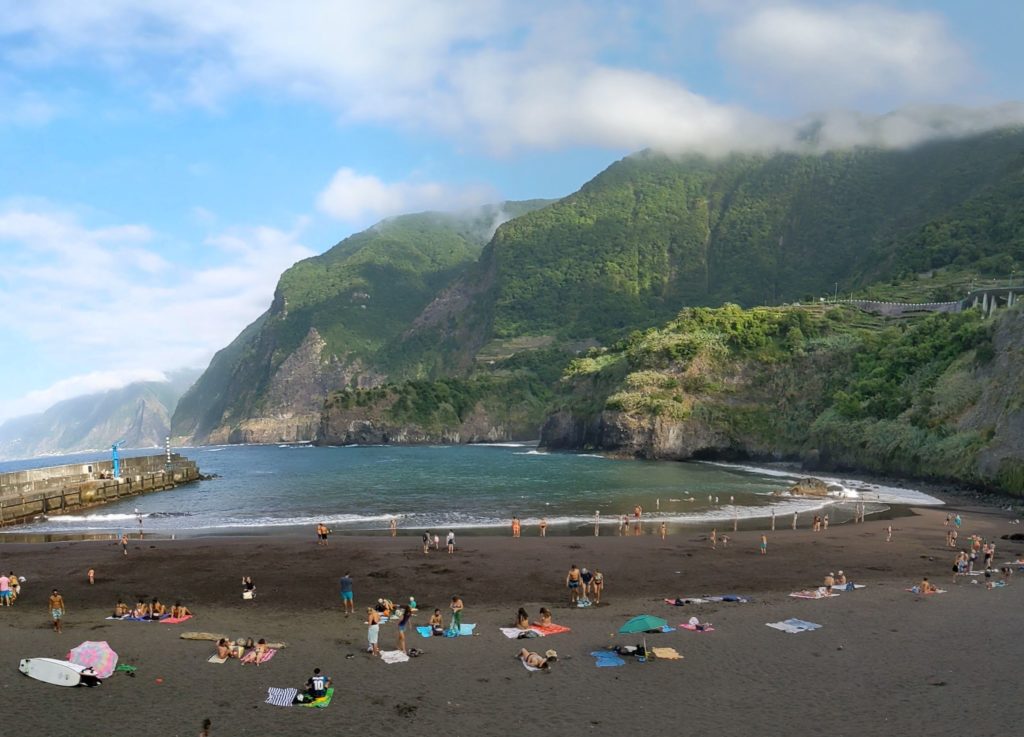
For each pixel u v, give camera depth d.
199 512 81.00
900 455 109.12
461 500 86.50
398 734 21.00
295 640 30.23
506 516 71.88
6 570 45.47
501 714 22.41
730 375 167.50
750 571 44.81
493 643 29.62
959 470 94.56
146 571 45.00
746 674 25.91
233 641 29.00
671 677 25.61
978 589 39.41
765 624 32.28
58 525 71.56
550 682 25.11
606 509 76.56
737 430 157.12
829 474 121.94
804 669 26.39
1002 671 26.08
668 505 79.50
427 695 23.94
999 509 77.38
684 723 21.80
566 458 168.38
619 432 169.50
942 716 22.27
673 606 36.03
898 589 39.50
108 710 22.53
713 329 182.25
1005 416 90.69
